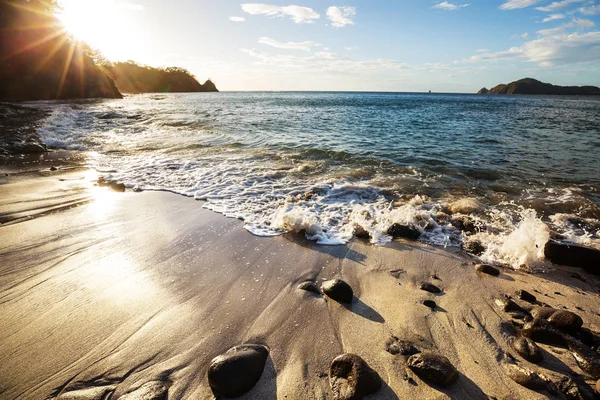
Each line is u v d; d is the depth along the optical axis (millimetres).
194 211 5859
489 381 2385
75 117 18906
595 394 2227
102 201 6262
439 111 33562
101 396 2240
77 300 3305
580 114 31531
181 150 11211
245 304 3297
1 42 29953
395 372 2449
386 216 5617
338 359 2463
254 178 7926
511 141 13680
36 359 2553
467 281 3783
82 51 42594
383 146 12156
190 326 2961
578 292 3594
